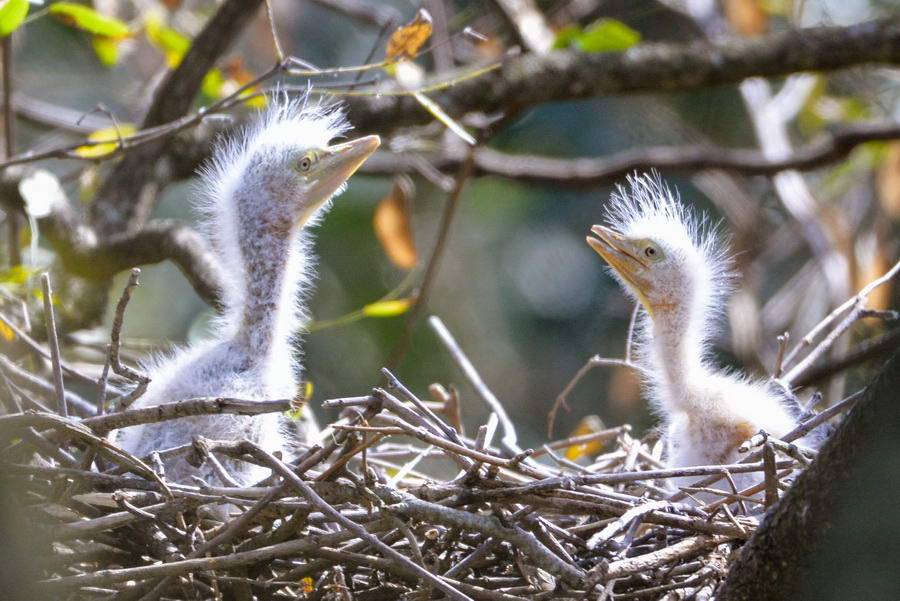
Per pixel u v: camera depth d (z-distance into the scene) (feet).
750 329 44.75
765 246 51.26
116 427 21.20
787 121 56.59
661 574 22.12
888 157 45.75
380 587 21.98
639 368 31.86
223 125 38.52
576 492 22.54
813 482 17.75
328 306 56.39
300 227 30.27
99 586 20.71
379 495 21.11
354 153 30.30
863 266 45.44
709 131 59.57
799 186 48.01
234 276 30.53
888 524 17.17
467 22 50.85
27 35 54.39
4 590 18.98
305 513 20.94
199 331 42.70
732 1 44.98
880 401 16.49
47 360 31.01
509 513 22.12
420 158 43.16
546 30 41.91
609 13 56.95
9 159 33.24
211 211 31.45
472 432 56.13
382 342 55.77
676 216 34.22
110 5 40.11
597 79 40.14
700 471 22.76
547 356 59.47
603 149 59.72
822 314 47.67
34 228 31.50
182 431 26.03
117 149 30.60
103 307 37.42
